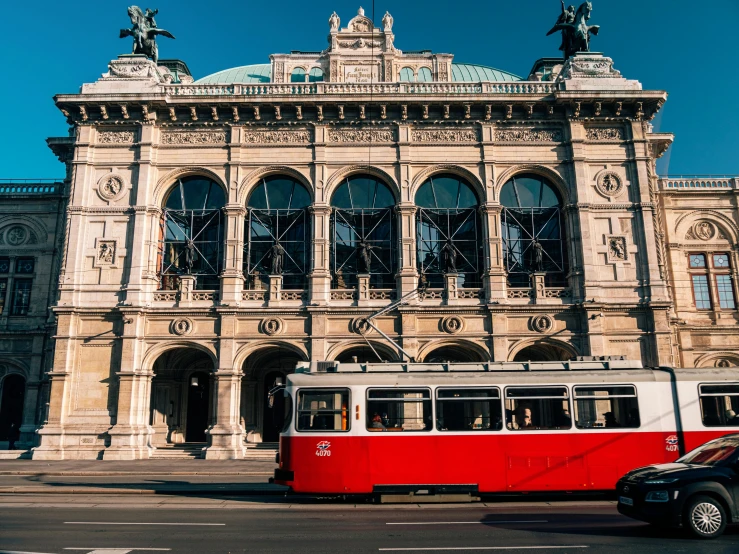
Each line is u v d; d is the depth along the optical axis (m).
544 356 38.06
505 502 18.73
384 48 41.06
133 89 37.31
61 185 42.84
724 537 12.77
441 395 19.06
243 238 36.72
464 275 36.28
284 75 42.22
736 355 39.03
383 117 37.16
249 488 21.69
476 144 37.09
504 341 34.34
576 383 19.05
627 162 36.72
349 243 37.19
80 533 13.29
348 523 14.81
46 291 41.28
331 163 36.84
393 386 19.14
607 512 16.41
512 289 35.41
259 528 14.05
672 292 40.09
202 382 39.69
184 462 31.41
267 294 35.38
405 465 18.59
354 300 35.25
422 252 36.91
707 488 12.82
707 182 42.03
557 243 37.12
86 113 36.91
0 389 40.44
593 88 37.44
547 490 18.47
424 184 37.62
